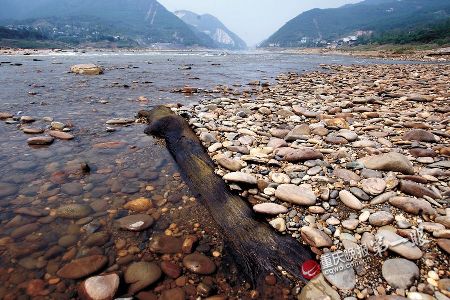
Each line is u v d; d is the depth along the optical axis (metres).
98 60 12.61
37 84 4.98
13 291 0.95
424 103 3.59
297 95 4.35
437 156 1.94
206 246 1.22
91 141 2.32
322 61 15.15
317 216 1.40
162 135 2.44
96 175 1.76
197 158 1.99
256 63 12.45
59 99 3.82
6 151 2.04
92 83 5.33
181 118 2.60
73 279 1.01
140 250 1.17
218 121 2.82
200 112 3.12
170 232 1.29
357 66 10.44
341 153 1.98
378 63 13.22
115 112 3.23
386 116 2.97
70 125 2.67
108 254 1.13
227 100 3.79
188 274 1.07
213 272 1.08
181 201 1.54
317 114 3.04
